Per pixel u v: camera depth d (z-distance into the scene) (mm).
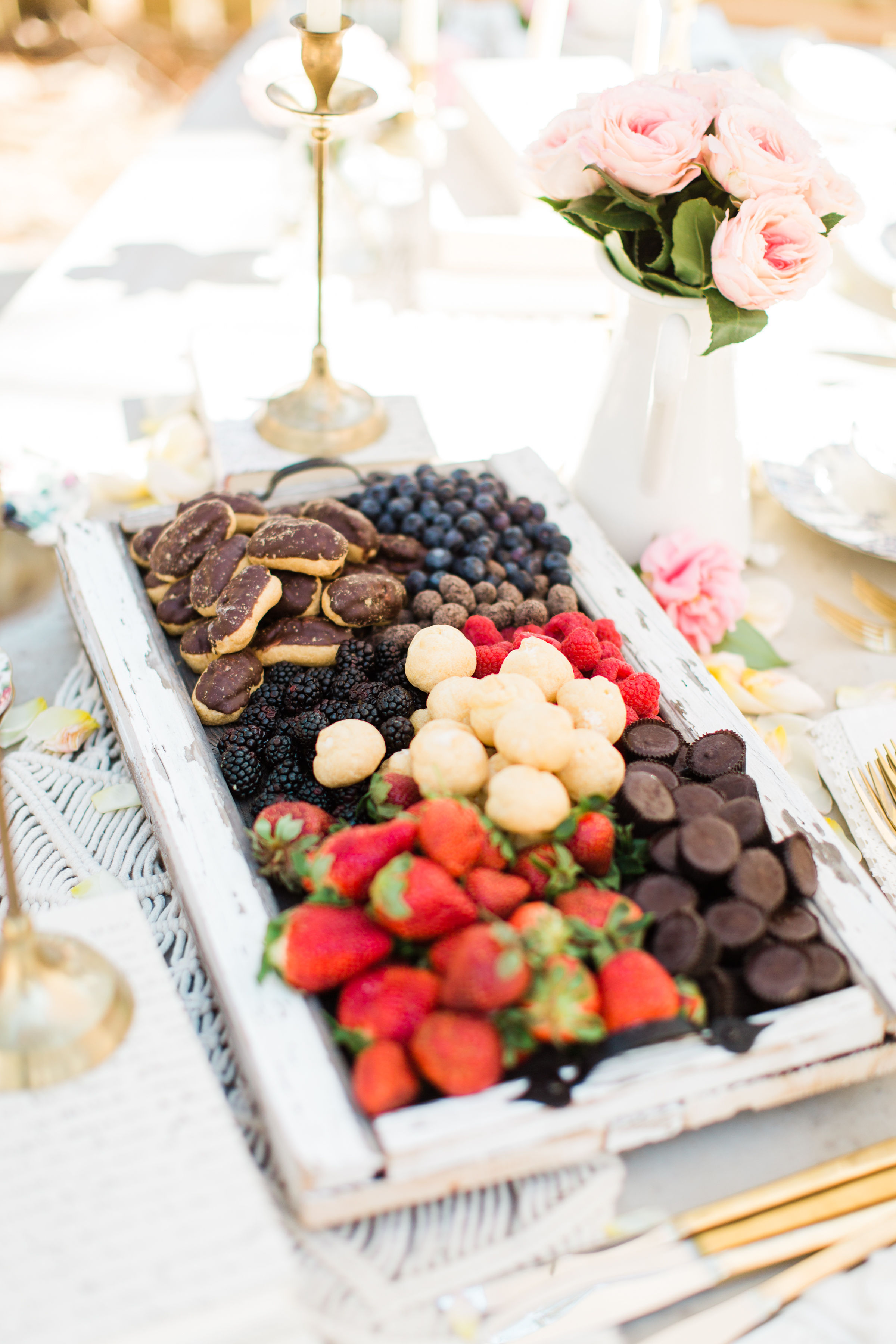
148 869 956
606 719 924
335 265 1540
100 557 1082
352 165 1475
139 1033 823
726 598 1094
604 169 1013
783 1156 854
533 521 1115
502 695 910
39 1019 798
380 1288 794
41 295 1464
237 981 837
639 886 855
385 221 1637
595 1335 792
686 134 988
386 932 831
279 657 1014
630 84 1030
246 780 949
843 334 1435
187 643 1018
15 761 1014
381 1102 790
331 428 1203
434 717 943
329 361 1316
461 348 1390
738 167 991
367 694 966
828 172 1017
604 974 812
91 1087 803
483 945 789
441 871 831
